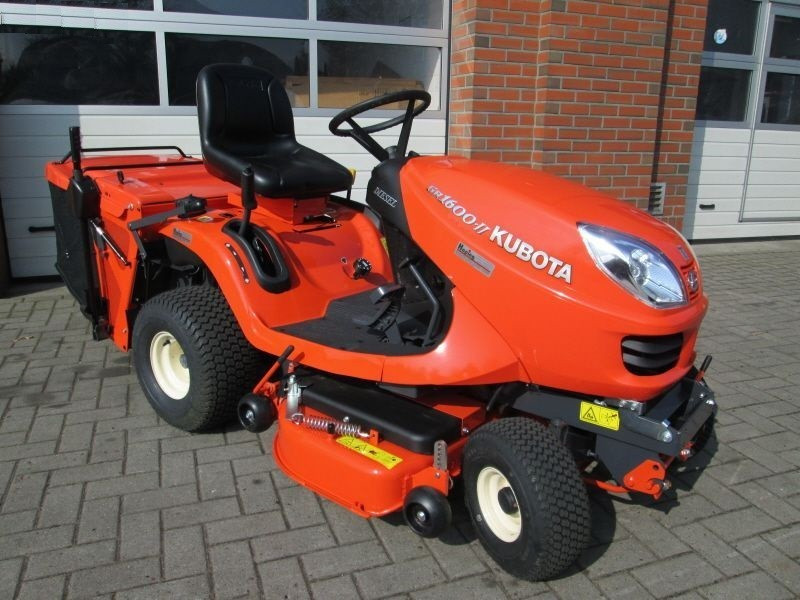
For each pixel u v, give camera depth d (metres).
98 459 3.15
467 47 6.09
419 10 6.32
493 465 2.40
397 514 2.81
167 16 5.66
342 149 6.39
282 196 3.31
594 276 2.30
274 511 2.80
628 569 2.51
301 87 6.17
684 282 2.40
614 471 2.45
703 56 7.59
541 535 2.26
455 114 6.43
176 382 3.47
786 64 8.00
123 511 2.77
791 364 4.47
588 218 2.40
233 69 3.68
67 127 5.66
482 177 2.65
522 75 6.19
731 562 2.56
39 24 5.44
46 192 5.76
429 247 2.65
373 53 6.31
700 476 3.14
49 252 5.90
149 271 3.61
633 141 6.57
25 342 4.58
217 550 2.55
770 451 3.36
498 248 2.46
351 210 3.83
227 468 3.11
